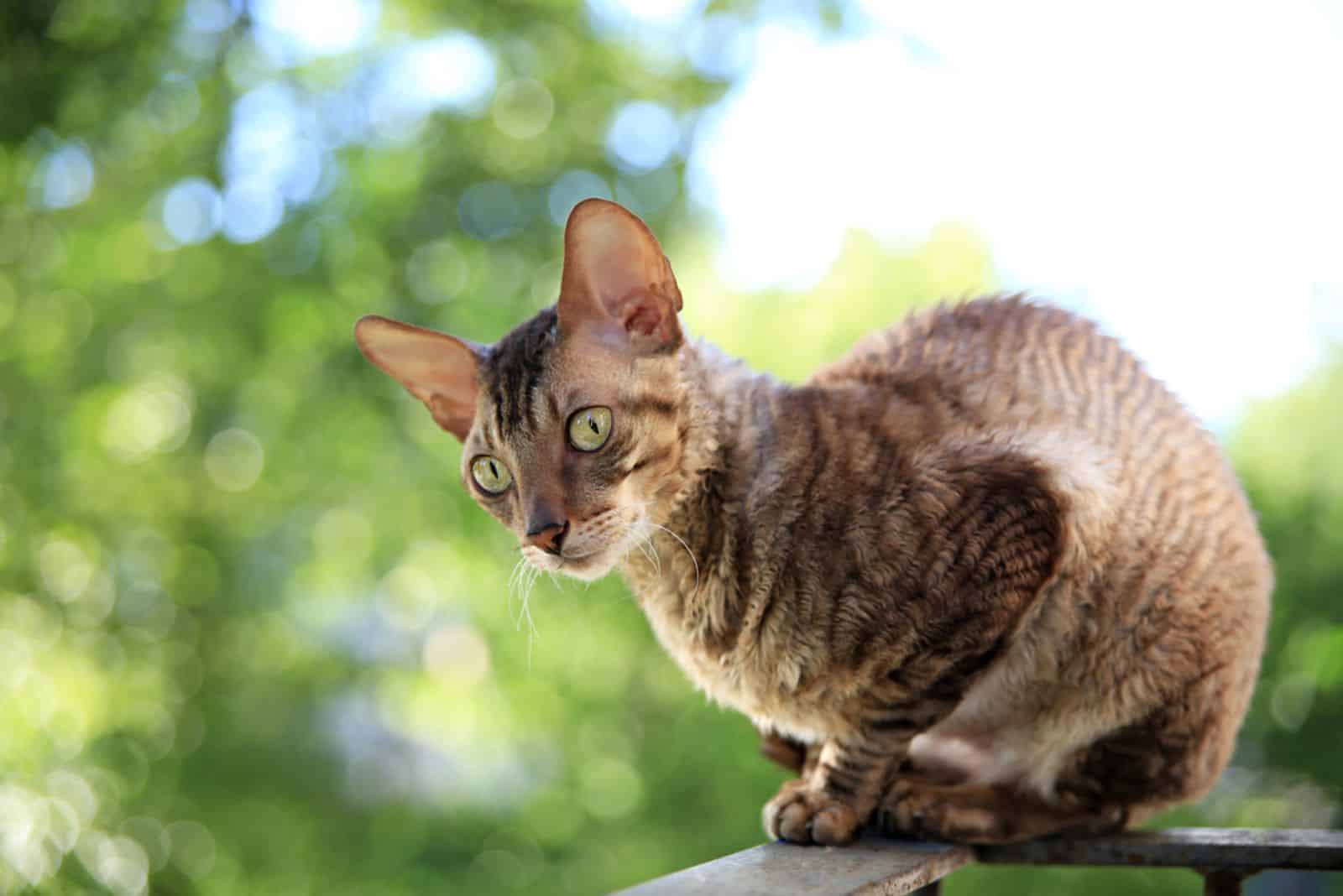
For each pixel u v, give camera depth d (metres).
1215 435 1.22
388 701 2.84
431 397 1.20
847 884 1.01
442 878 2.58
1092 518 1.14
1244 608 1.18
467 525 2.36
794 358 2.31
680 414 1.13
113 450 2.41
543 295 2.31
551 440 1.12
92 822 2.08
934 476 1.12
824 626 1.12
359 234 2.28
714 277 2.54
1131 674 1.15
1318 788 2.13
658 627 1.18
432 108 2.37
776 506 1.13
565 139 2.38
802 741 1.21
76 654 2.27
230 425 2.45
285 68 2.31
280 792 2.51
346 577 2.53
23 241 2.22
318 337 2.32
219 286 2.31
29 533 2.20
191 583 2.47
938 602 1.12
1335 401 2.23
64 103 2.08
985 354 1.18
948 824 1.13
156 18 2.17
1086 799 1.16
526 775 3.13
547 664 2.47
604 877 2.47
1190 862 1.12
